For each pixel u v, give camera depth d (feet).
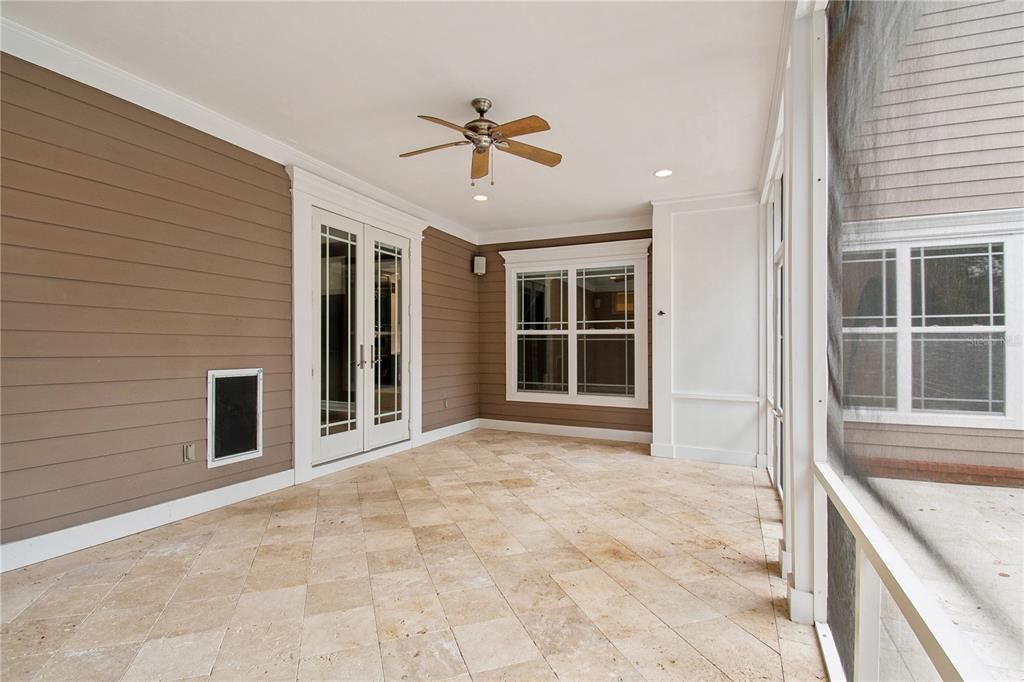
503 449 18.37
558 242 21.33
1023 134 2.42
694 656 6.26
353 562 8.85
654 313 17.46
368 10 7.73
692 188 16.14
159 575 8.28
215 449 11.44
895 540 4.09
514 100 10.52
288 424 13.34
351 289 15.64
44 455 8.70
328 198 14.34
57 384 8.85
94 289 9.32
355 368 15.81
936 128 3.35
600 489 13.34
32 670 5.88
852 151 5.41
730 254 16.55
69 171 8.96
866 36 4.86
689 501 12.35
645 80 9.70
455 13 7.78
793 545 7.18
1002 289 2.62
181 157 10.68
